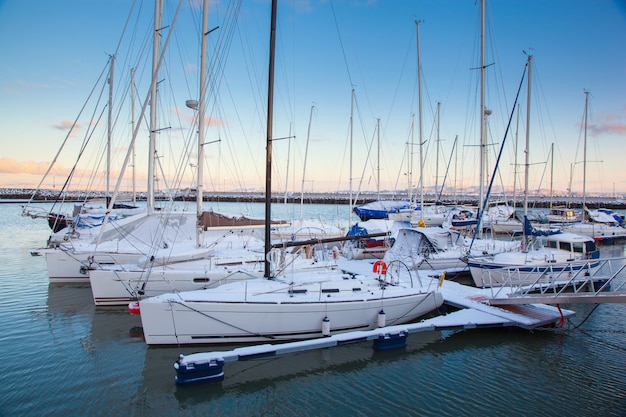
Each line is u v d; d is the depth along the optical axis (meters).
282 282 11.51
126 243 15.93
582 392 8.59
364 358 10.08
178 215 16.45
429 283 14.34
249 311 10.25
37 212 27.39
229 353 9.04
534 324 11.42
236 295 10.59
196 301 10.03
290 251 14.52
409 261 18.33
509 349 10.73
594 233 32.31
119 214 25.94
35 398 8.04
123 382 8.71
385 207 37.84
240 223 15.38
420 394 8.49
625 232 32.50
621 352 10.60
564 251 17.02
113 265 14.15
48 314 12.95
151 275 13.00
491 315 11.98
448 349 10.68
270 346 9.45
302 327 10.62
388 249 20.69
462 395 8.45
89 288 16.08
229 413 7.75
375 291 12.02
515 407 8.04
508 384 8.92
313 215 63.09
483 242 21.70
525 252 17.20
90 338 11.05
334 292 11.55
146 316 9.88
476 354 10.41
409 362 9.93
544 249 17.45
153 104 16.19
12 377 8.86
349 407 8.00
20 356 9.91
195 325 10.06
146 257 13.40
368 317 11.33
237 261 14.18
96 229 22.53
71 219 26.84
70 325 12.01
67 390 8.36
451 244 20.08
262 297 10.70
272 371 9.34
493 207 43.03
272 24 11.01
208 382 8.65
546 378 9.20
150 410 7.76
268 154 11.51
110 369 9.27
